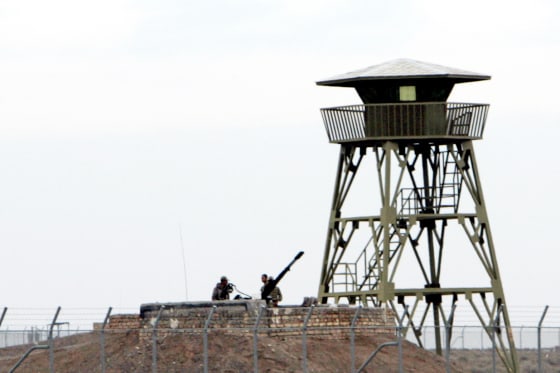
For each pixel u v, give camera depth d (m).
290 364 171.88
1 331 168.12
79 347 183.50
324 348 177.25
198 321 178.88
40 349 178.62
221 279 188.75
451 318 184.75
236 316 177.38
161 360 175.62
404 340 183.88
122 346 180.62
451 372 179.00
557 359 189.50
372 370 174.88
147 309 181.88
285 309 179.12
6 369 178.12
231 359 172.75
